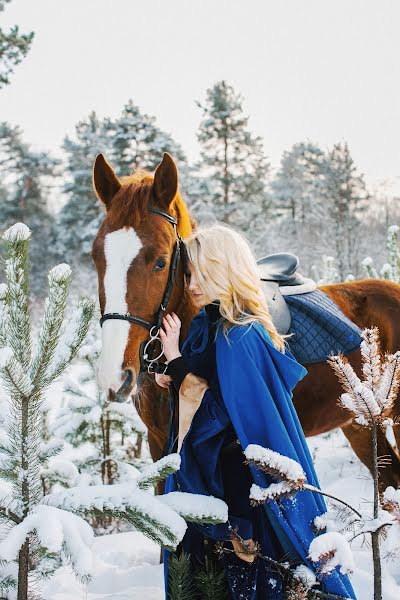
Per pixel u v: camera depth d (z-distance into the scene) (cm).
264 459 178
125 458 453
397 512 175
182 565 206
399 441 350
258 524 212
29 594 203
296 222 3984
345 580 207
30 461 190
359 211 3338
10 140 3341
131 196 242
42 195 3356
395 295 363
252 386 202
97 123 3325
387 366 192
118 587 299
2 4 1173
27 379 182
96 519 432
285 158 4334
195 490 206
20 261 193
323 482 490
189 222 271
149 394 271
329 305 322
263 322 216
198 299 229
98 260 237
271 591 206
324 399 312
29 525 159
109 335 225
